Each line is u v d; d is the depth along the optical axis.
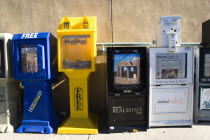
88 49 3.28
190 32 4.43
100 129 3.45
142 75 3.19
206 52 3.41
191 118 3.41
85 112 3.46
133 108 3.27
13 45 3.24
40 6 4.37
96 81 4.40
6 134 3.27
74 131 3.23
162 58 3.27
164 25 3.33
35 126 3.36
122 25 4.38
